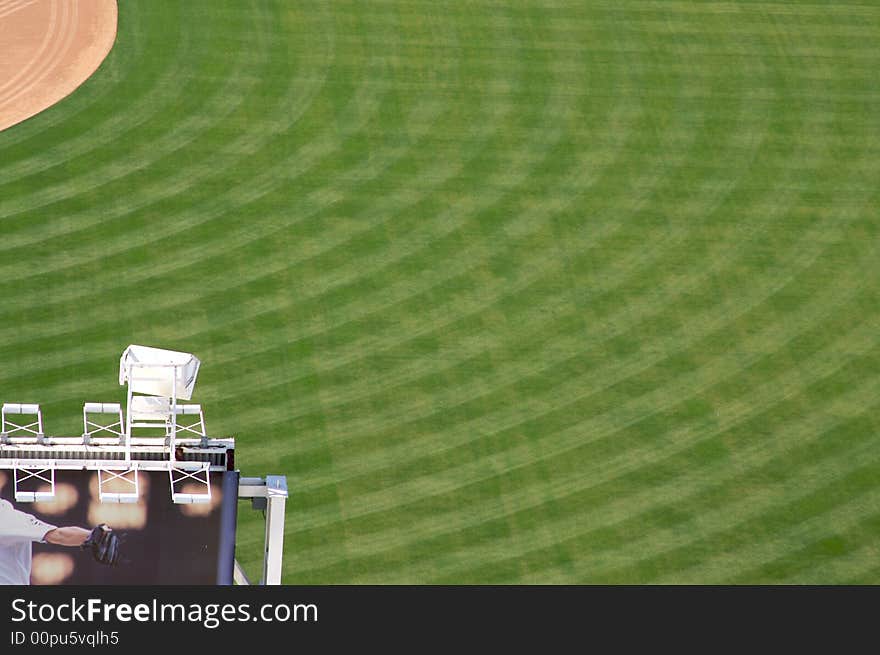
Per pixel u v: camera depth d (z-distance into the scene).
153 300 177.75
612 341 177.75
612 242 194.62
